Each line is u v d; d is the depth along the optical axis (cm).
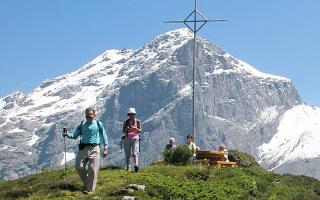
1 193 2752
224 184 3039
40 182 2934
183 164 3712
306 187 3662
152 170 3173
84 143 2634
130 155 3259
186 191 2734
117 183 2755
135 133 3269
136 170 3152
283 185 3519
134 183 2702
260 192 3164
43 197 2580
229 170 3400
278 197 3189
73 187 2708
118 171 3153
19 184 3000
